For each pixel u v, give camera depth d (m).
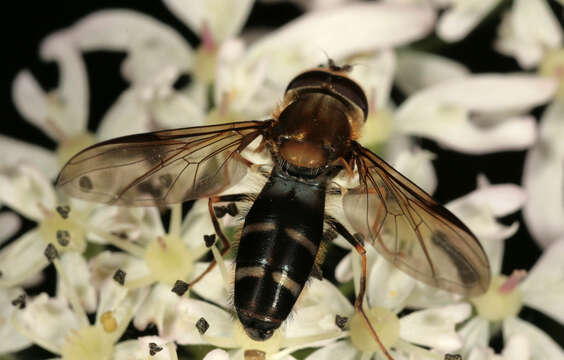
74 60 0.09
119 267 0.08
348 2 0.09
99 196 0.08
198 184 0.08
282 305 0.07
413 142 0.09
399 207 0.08
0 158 0.09
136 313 0.08
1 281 0.08
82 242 0.08
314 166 0.08
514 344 0.08
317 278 0.08
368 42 0.09
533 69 0.09
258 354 0.08
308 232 0.08
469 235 0.07
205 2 0.09
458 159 0.09
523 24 0.09
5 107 0.09
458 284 0.08
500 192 0.08
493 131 0.09
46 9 0.10
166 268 0.08
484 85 0.09
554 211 0.09
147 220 0.08
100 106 0.09
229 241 0.08
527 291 0.09
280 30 0.09
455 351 0.08
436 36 0.09
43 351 0.08
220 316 0.08
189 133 0.08
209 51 0.09
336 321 0.08
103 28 0.09
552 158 0.09
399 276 0.08
